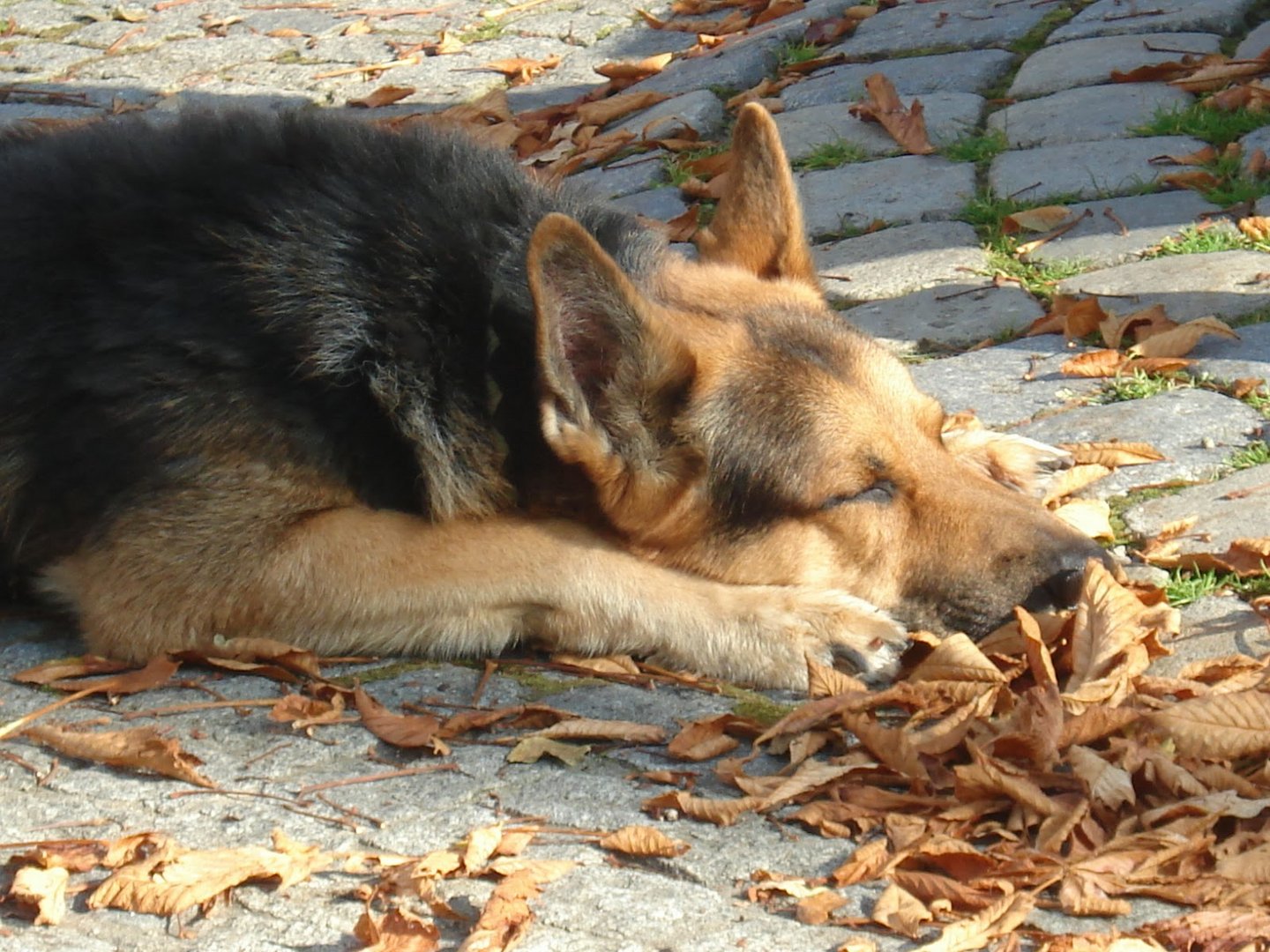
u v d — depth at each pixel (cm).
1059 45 934
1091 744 393
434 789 391
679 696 440
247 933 336
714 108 920
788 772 391
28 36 1152
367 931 326
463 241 481
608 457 456
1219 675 424
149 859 354
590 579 466
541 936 328
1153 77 865
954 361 641
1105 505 523
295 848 358
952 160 819
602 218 519
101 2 1207
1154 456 548
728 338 473
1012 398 606
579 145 907
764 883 341
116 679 454
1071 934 319
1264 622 452
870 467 462
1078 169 783
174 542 460
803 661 450
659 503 466
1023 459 543
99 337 464
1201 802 359
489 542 471
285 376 460
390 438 470
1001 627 454
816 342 477
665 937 326
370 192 488
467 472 472
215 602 466
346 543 466
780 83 942
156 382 457
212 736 421
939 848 346
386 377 464
